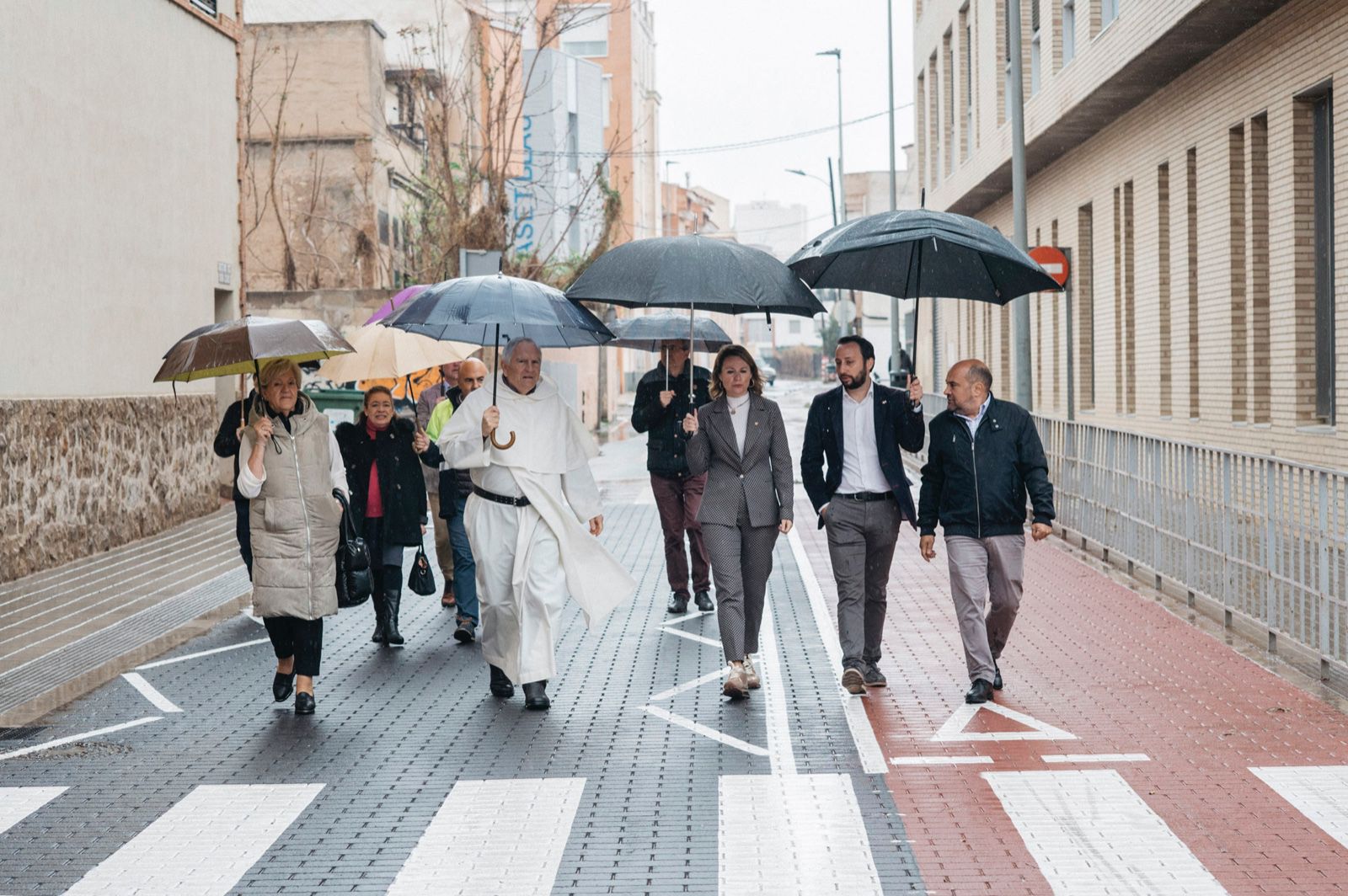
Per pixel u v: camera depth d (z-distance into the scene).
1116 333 22.03
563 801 6.39
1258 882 5.23
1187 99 18.12
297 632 8.20
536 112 47.38
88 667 9.48
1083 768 6.74
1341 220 13.72
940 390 41.25
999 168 26.44
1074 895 5.13
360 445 10.19
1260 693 8.15
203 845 5.87
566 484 8.52
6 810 6.39
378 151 30.97
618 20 78.50
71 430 14.37
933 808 6.18
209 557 14.59
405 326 8.17
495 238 27.92
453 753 7.27
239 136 20.05
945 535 8.25
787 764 6.92
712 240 8.34
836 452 8.39
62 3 14.52
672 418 11.11
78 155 14.86
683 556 11.28
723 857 5.59
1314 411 14.88
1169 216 19.03
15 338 13.41
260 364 8.31
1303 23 14.43
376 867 5.57
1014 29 17.58
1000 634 8.49
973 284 8.57
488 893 5.25
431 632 10.80
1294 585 8.84
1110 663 8.98
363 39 30.27
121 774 6.98
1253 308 16.16
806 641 10.05
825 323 101.94
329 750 7.36
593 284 8.27
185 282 17.98
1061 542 14.70
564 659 9.59
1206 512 10.52
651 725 7.75
